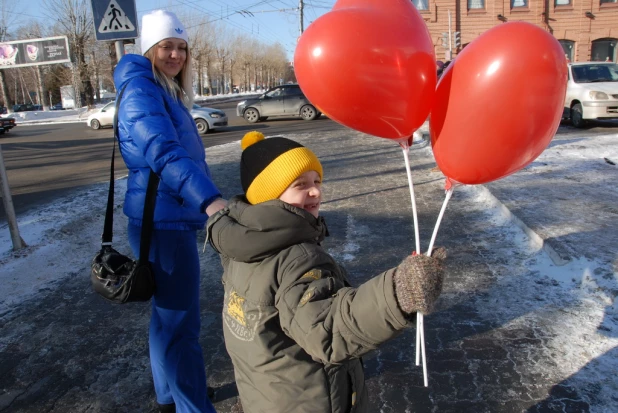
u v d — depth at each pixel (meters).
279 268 1.33
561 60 1.19
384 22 1.25
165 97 2.08
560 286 3.58
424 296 1.00
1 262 4.71
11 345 3.30
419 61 1.27
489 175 1.33
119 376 2.91
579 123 11.90
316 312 1.20
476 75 1.21
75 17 34.66
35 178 10.08
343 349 1.15
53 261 4.78
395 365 2.83
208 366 2.94
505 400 2.47
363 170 8.24
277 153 1.43
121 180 8.83
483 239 4.69
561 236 4.21
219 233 1.42
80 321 3.60
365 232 5.14
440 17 26.20
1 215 6.84
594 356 2.76
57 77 50.56
